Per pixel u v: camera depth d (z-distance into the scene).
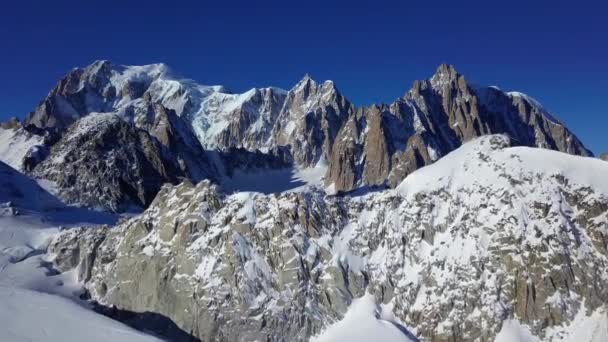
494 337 74.62
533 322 75.00
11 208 136.88
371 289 85.44
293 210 91.19
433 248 86.06
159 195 102.31
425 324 79.38
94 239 103.88
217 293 85.19
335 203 94.50
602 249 78.00
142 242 95.38
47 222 136.38
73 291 96.94
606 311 71.44
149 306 89.38
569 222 80.88
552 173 85.88
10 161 199.38
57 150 195.88
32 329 71.19
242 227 90.50
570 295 75.62
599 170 85.06
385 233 90.88
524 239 80.38
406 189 95.19
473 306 78.12
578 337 71.81
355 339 76.81
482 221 84.44
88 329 73.44
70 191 173.25
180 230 92.38
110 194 179.25
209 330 83.25
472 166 92.44
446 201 90.00
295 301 83.94
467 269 80.94
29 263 103.81
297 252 87.44
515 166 88.25
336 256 87.44
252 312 83.31
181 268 89.50
